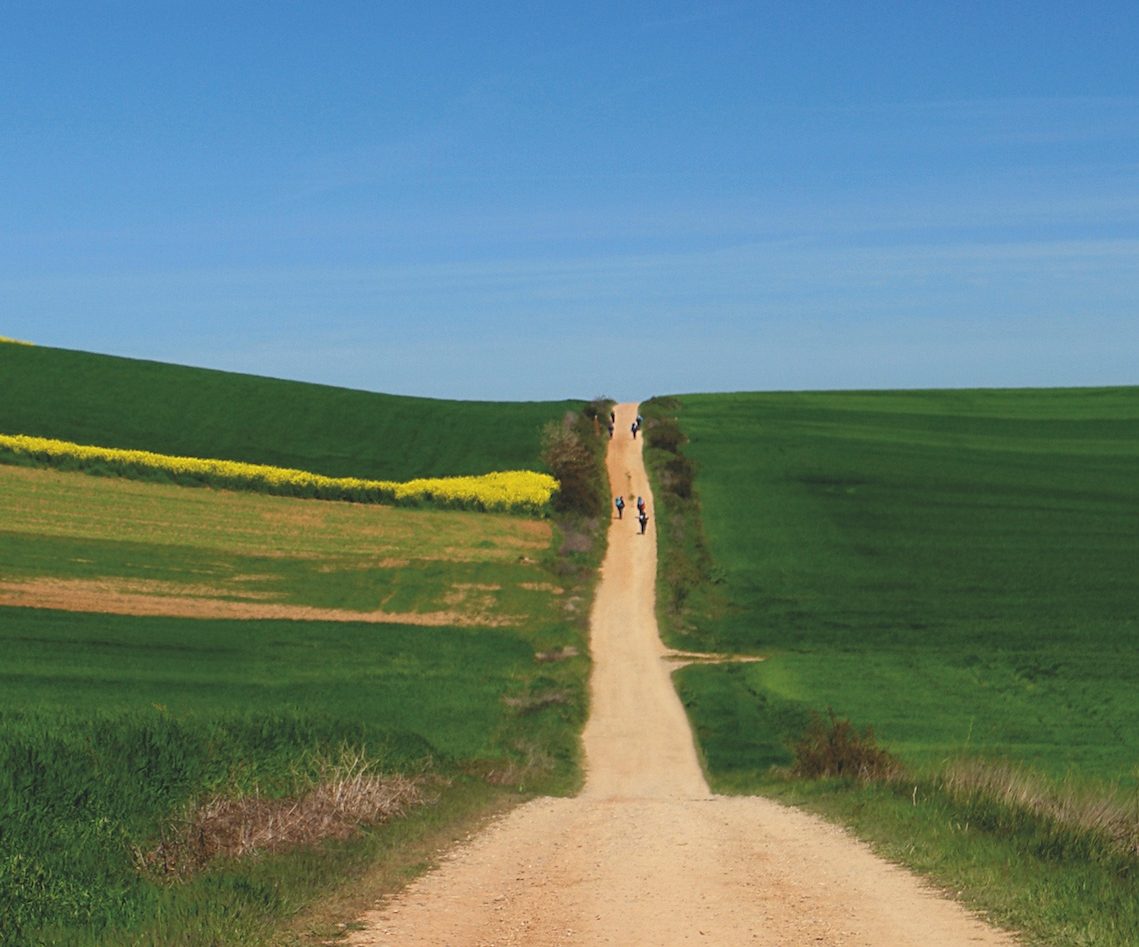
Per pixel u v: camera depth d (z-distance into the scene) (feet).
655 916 37.50
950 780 66.13
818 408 355.56
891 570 208.33
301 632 163.22
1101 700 138.10
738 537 228.02
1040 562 211.82
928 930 34.83
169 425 295.48
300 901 39.11
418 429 307.78
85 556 188.96
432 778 75.56
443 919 37.40
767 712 135.64
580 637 172.86
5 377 315.99
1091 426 336.49
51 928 34.45
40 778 51.08
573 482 251.19
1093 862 46.01
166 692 125.29
